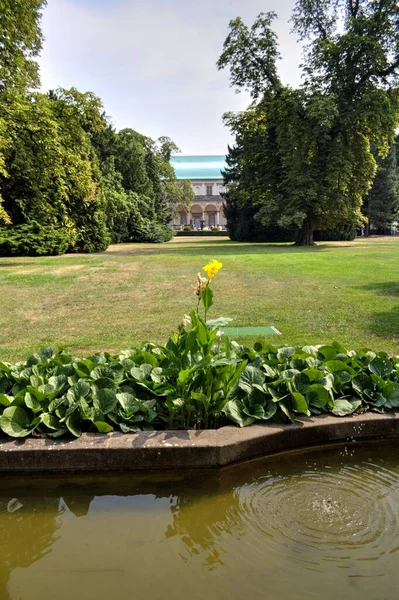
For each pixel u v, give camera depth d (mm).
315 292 8219
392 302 6984
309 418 2455
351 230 33469
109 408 2387
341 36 21297
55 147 15312
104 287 9430
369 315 6023
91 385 2549
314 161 22156
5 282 10320
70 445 2154
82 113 16469
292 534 1782
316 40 22188
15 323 6023
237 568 1591
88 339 5023
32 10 15859
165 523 1882
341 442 2426
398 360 3146
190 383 2389
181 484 2162
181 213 76188
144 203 37812
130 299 7883
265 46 23766
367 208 44469
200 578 1544
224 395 2406
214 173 78438
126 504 2041
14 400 2381
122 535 1806
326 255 17312
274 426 2355
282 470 2307
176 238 45875
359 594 1461
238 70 24469
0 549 1732
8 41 14117
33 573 1588
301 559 1632
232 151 38406
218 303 7250
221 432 2281
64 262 15984
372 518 1879
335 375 2713
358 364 2939
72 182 19500
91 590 1502
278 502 2020
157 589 1497
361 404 2615
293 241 33625
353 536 1768
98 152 34500
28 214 20688
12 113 14289
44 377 2812
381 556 1642
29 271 12891
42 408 2355
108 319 6184
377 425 2447
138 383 2605
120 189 34750
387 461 2393
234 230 37000
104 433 2275
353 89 22016
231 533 1801
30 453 2133
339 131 21734
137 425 2375
